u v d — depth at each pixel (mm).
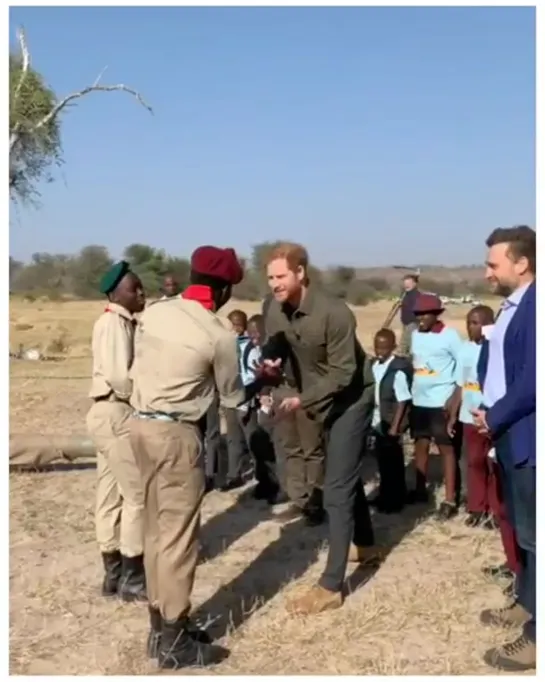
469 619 5059
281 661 4555
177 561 4426
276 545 6453
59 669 4496
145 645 4766
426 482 7883
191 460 4383
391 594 5422
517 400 4172
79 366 20797
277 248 5000
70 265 53938
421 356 7125
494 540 6453
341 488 5207
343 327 5000
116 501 5418
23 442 8570
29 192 16984
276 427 7121
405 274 12984
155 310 4504
